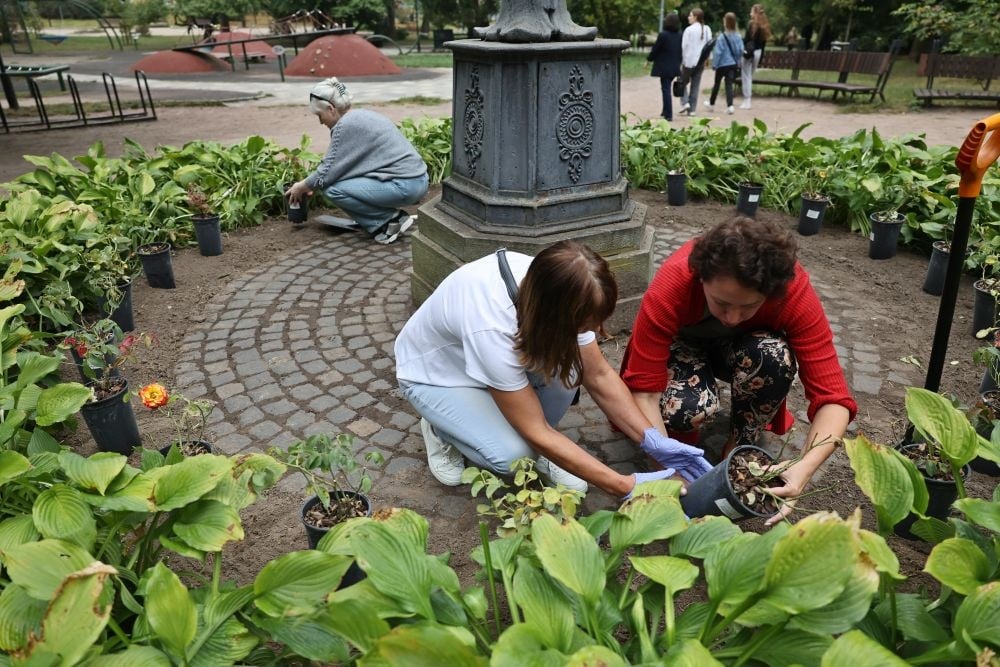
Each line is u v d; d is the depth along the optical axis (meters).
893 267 4.65
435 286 3.74
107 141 9.96
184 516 1.73
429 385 2.37
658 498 1.71
